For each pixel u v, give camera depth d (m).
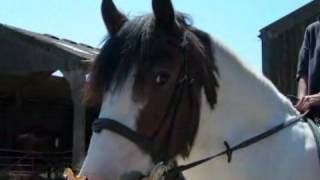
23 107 17.94
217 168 2.89
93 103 2.66
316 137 2.97
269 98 3.00
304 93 3.29
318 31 3.27
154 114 2.58
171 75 2.62
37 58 13.20
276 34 12.90
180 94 2.65
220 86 2.88
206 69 2.72
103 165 2.52
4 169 14.12
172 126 2.64
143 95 2.56
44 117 18.50
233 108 2.91
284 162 2.90
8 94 17.72
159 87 2.59
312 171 2.90
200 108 2.77
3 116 17.80
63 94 18.06
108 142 2.54
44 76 15.94
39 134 18.11
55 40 14.43
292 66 12.59
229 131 2.90
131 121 2.55
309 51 3.30
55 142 18.50
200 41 2.80
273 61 12.92
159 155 2.61
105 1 2.85
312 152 2.93
